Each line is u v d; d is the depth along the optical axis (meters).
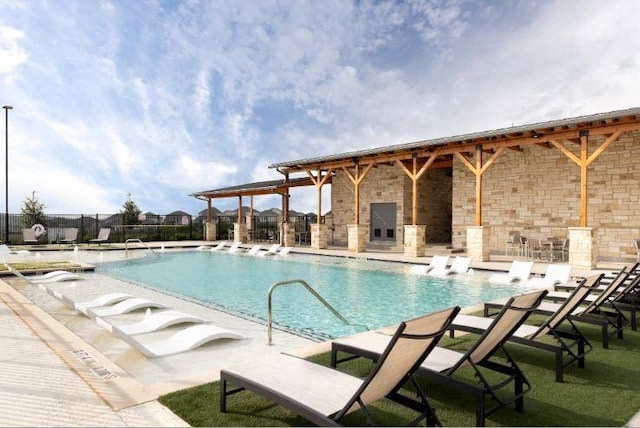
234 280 11.19
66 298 6.61
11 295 7.70
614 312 5.93
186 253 18.91
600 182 13.27
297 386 2.87
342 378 3.02
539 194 14.70
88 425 2.83
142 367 4.40
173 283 10.71
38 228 20.20
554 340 5.01
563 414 3.13
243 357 4.72
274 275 12.03
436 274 11.36
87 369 3.88
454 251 16.14
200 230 27.00
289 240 20.17
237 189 22.91
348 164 16.92
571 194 13.91
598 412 3.16
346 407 2.47
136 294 8.80
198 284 10.57
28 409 3.05
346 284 10.37
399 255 15.02
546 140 11.48
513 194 15.39
